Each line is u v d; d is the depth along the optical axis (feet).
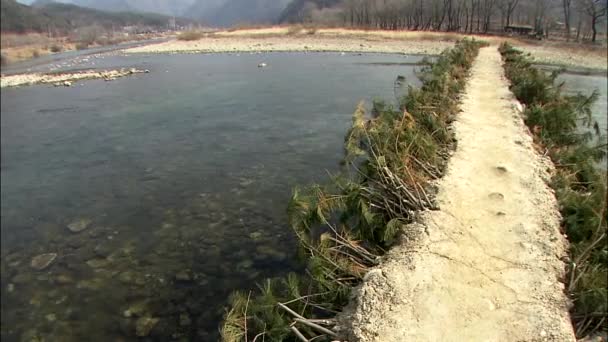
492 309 18.63
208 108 70.18
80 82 105.09
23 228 33.71
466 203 27.04
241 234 30.81
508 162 33.22
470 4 165.27
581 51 122.62
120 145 53.16
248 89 85.30
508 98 53.78
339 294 20.43
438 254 22.04
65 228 33.45
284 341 18.13
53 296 25.45
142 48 202.80
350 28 203.10
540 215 25.59
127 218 34.42
